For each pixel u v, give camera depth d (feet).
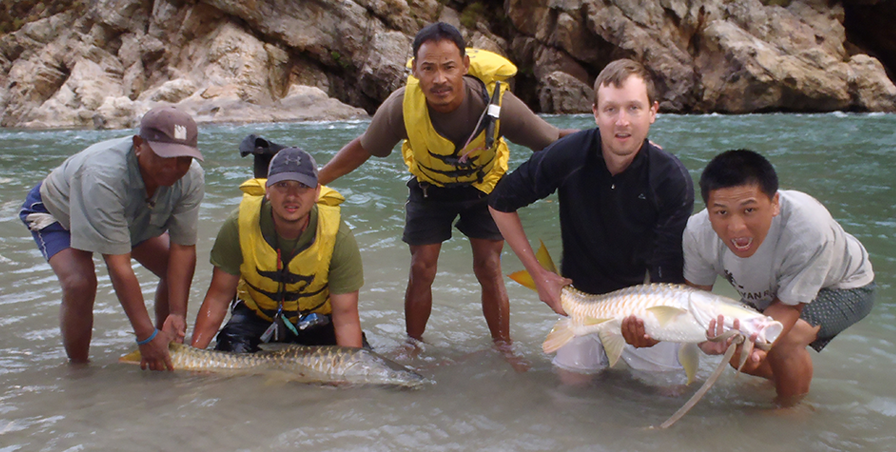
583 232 13.08
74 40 77.20
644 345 11.07
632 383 12.39
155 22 75.41
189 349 12.74
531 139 14.40
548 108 77.20
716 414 10.99
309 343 14.34
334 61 78.43
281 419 10.75
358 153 15.21
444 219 14.78
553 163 12.57
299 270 13.17
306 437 10.18
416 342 14.47
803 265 10.71
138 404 11.26
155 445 9.92
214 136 52.85
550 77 76.54
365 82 78.23
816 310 11.48
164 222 13.39
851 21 85.97
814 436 10.20
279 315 13.58
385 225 24.16
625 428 10.53
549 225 23.71
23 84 75.66
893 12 82.79
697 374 12.69
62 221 12.95
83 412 10.97
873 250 19.31
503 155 14.90
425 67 12.66
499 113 13.24
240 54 72.59
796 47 72.43
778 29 73.56
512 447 9.95
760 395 11.73
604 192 12.38
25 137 56.49
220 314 13.70
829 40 74.59
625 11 74.49
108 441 10.03
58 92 72.59
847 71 70.38
